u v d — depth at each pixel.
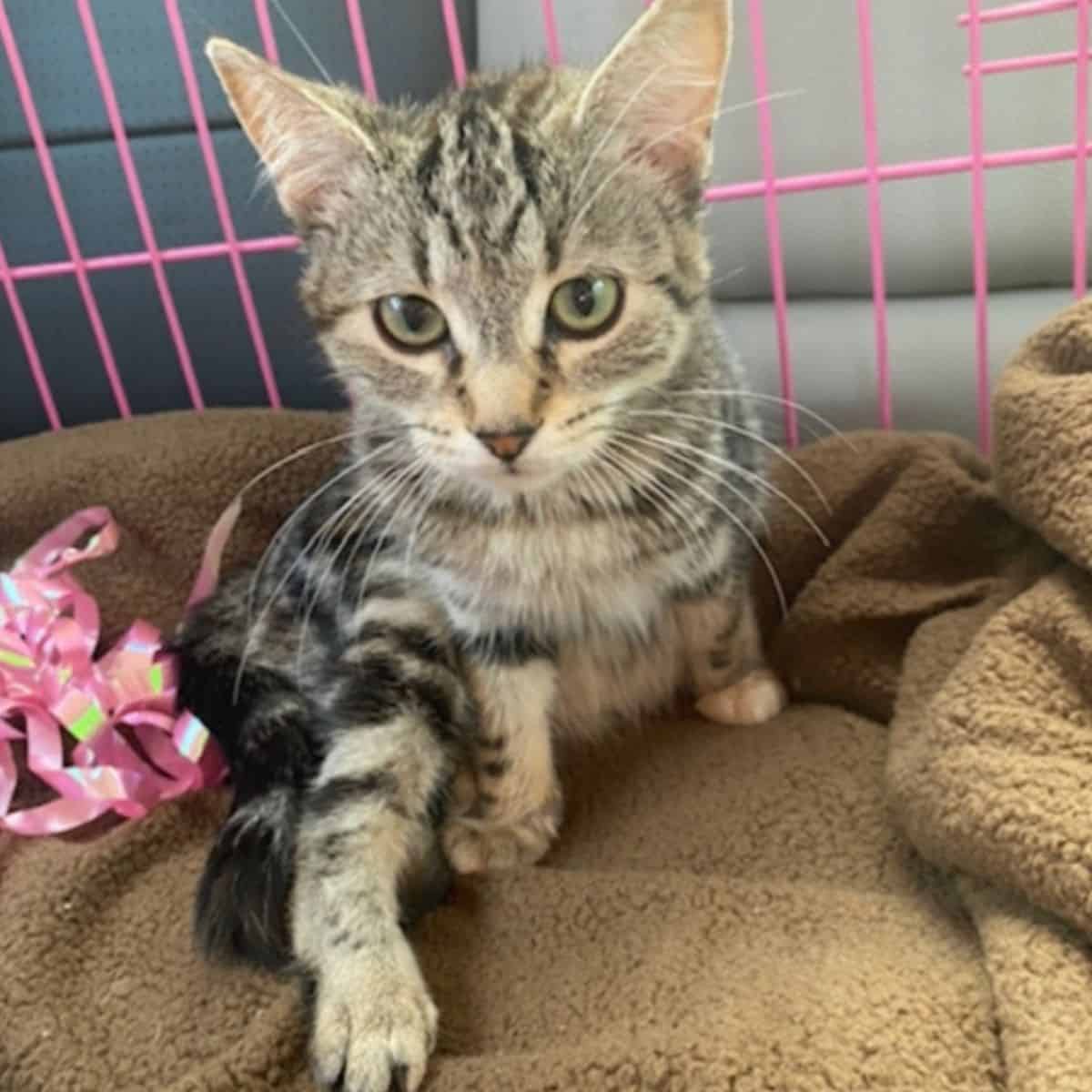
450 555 0.28
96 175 0.38
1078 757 0.24
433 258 0.25
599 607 0.30
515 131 0.26
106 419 0.42
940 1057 0.21
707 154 0.27
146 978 0.25
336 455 0.35
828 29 0.34
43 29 0.37
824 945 0.24
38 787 0.31
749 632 0.32
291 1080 0.23
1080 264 0.32
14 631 0.32
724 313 0.38
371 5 0.37
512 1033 0.24
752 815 0.28
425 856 0.27
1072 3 0.29
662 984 0.24
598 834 0.29
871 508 0.33
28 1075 0.24
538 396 0.25
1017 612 0.26
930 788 0.24
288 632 0.31
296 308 0.40
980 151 0.31
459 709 0.29
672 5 0.25
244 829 0.27
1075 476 0.26
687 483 0.28
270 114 0.26
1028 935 0.22
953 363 0.36
